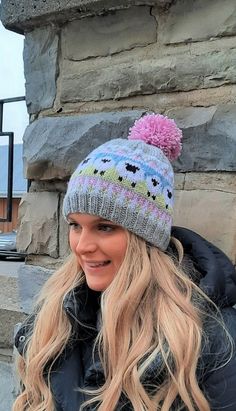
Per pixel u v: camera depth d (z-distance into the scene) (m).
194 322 1.30
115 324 1.35
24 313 2.24
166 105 1.83
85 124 1.94
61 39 2.05
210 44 1.75
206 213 1.74
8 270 2.56
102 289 1.42
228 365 1.28
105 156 1.41
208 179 1.75
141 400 1.28
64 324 1.52
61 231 2.08
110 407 1.30
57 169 2.02
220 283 1.36
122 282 1.37
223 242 1.71
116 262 1.40
